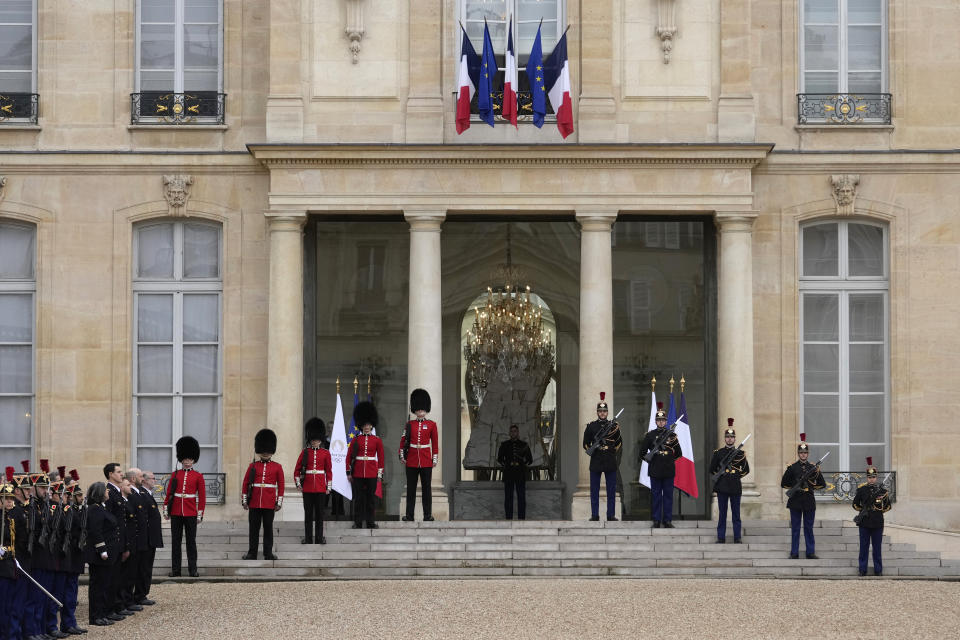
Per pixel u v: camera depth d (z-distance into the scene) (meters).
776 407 34.50
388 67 34.25
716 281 34.91
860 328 35.09
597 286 33.62
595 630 21.89
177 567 28.44
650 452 31.22
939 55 34.94
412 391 32.34
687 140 33.97
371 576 28.56
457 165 33.84
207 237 35.25
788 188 34.72
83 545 22.61
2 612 21.39
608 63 34.12
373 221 35.78
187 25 35.41
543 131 34.16
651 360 36.56
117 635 22.22
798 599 25.12
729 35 34.06
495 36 35.12
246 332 34.72
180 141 34.94
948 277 34.59
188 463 28.66
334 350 36.69
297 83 34.12
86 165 34.75
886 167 34.66
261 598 25.44
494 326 37.47
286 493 33.44
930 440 34.38
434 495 33.19
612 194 33.75
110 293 34.72
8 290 35.12
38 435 34.59
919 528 33.91
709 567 29.02
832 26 35.34
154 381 35.09
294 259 33.94
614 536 30.41
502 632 21.72
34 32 35.41
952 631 22.17
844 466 34.81
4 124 35.03
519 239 37.72
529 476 37.91
